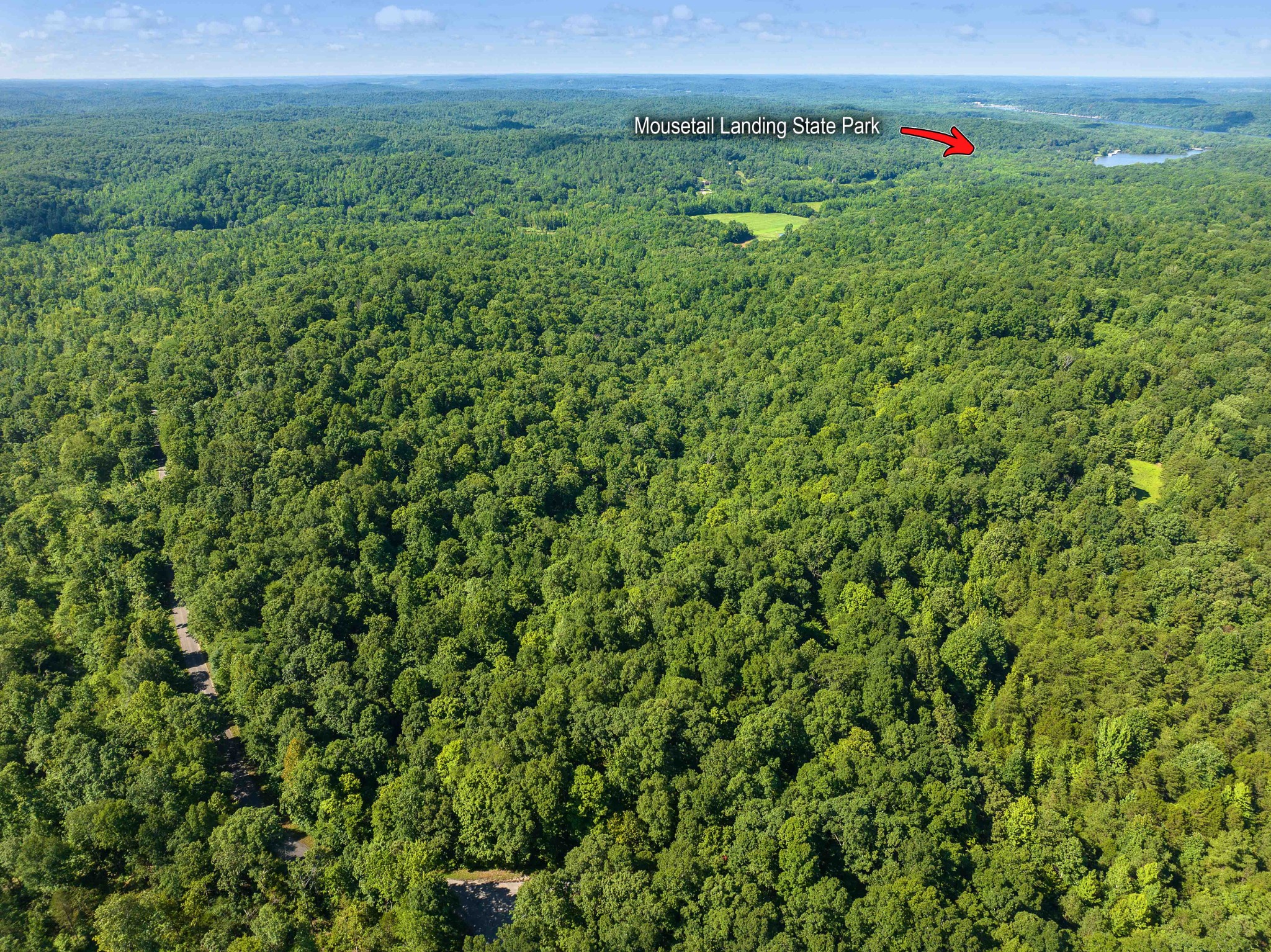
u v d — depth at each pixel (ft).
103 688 343.67
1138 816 273.75
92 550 430.20
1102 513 446.19
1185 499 463.01
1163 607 386.93
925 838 254.06
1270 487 454.40
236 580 386.32
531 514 474.90
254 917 246.88
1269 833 264.72
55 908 247.09
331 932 243.81
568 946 226.99
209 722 319.06
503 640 365.20
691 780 277.03
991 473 498.28
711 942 225.15
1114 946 232.94
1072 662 347.77
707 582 395.96
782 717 300.81
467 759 288.71
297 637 355.77
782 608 373.61
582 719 298.15
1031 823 274.57
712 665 333.42
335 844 275.80
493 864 277.44
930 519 437.99
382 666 338.54
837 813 259.80
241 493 468.75
